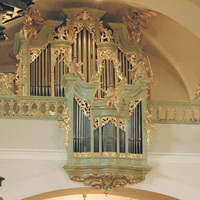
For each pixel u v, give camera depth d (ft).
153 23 67.31
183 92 72.74
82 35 63.98
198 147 55.52
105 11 65.00
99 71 63.10
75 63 53.98
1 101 52.90
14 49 67.46
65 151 52.75
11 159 51.70
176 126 55.72
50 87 61.93
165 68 73.20
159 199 57.41
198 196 54.19
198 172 54.75
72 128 52.16
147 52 72.64
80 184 52.21
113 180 52.47
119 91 54.80
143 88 54.03
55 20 63.52
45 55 62.85
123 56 64.75
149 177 53.78
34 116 53.11
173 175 54.34
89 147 52.08
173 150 55.06
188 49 68.85
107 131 52.47
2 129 52.29
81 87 53.06
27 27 61.36
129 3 63.52
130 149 52.95
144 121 53.47
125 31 64.95
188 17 61.98
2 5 32.94
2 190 50.83
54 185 51.83
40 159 52.16
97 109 52.70
